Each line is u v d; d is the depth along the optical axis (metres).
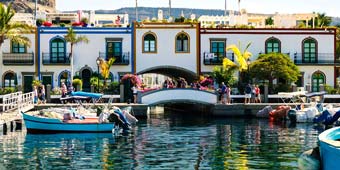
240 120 50.25
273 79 62.47
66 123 39.66
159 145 33.91
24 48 63.50
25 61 63.38
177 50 64.69
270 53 62.31
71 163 27.75
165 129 42.81
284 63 59.50
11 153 30.61
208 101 54.09
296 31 65.31
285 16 81.00
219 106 53.41
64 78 63.84
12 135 38.25
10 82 63.50
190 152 31.12
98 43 64.06
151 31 64.38
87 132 39.84
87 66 63.97
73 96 48.78
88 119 42.31
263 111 52.19
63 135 38.53
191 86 59.38
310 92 59.56
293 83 63.97
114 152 31.19
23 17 87.94
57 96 55.69
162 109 73.12
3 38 59.91
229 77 61.09
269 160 28.31
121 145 33.91
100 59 61.91
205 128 43.38
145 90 54.00
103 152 31.17
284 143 34.41
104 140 36.16
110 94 58.72
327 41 65.50
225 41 64.94
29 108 47.94
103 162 28.05
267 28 65.19
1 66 63.31
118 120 41.16
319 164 19.02
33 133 39.41
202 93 54.00
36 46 63.66
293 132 40.38
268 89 60.00
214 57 64.69
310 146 33.06
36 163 27.67
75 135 38.59
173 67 64.69
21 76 63.53
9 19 60.00
